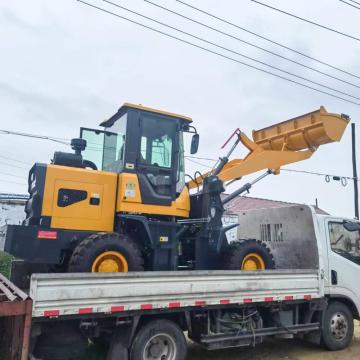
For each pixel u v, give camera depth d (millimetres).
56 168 6211
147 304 5223
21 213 18391
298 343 7926
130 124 6766
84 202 6301
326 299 7312
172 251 6730
